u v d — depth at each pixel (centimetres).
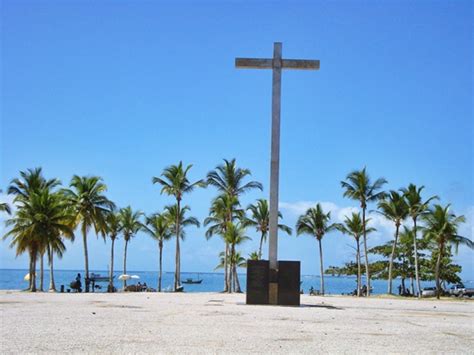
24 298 3003
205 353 1007
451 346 1206
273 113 2727
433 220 6219
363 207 6762
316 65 2747
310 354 1029
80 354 959
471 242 6166
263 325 1551
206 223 6944
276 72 2750
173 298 3353
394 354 1062
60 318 1620
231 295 4488
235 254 7281
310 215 7312
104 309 2059
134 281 19862
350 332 1439
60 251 5550
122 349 1027
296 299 2612
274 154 2695
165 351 1018
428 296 6938
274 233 2641
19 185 5938
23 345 1046
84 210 6059
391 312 2448
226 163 6675
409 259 8519
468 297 6731
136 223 8244
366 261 6650
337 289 15012
